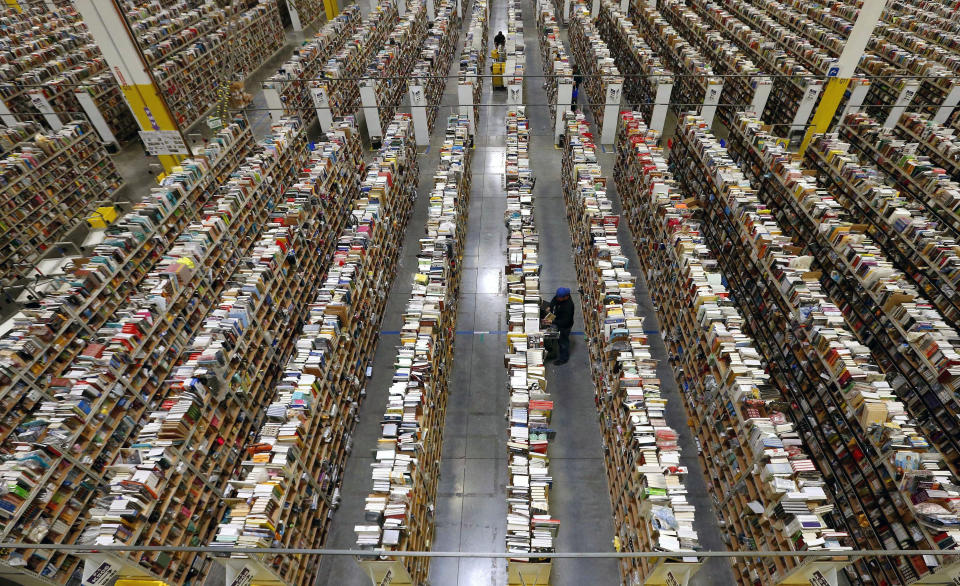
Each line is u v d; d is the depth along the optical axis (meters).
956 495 6.32
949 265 9.70
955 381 7.66
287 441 7.51
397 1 32.72
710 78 18.00
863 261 9.70
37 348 8.45
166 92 20.98
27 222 14.57
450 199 12.84
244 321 9.25
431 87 22.61
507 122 17.77
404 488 7.11
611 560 8.52
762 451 6.95
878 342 9.41
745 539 7.66
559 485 9.54
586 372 11.71
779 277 9.77
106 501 6.54
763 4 27.45
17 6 29.39
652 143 14.64
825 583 6.23
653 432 7.59
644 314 12.94
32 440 6.99
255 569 6.54
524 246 11.92
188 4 31.00
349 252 10.89
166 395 9.22
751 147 14.37
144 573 6.71
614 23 27.03
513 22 27.69
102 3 11.81
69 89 19.55
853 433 7.84
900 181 13.38
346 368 10.05
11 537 6.30
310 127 22.11
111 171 17.83
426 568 8.12
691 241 10.69
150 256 11.31
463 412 10.84
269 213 13.95
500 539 8.72
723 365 8.35
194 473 7.84
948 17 23.53
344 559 8.51
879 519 7.24
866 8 13.67
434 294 10.19
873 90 19.16
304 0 35.88
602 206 12.36
